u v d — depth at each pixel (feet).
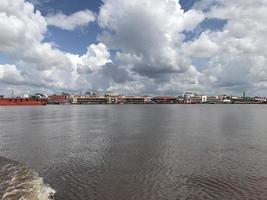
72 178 80.02
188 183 75.66
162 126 238.07
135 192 69.00
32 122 294.05
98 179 79.05
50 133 192.65
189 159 104.37
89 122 292.20
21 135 181.68
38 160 103.76
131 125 250.78
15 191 66.64
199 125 247.50
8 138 167.32
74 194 67.62
